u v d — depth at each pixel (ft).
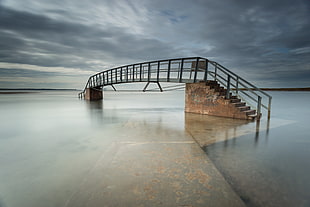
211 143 13.26
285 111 35.35
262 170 8.77
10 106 49.57
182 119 24.43
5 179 8.29
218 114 27.17
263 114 30.60
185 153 10.76
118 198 6.21
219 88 29.86
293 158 10.41
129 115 29.45
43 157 11.02
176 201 6.00
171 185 7.06
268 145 12.89
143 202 5.97
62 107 45.75
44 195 6.93
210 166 8.87
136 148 11.80
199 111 30.27
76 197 6.32
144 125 20.38
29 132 18.03
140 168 8.64
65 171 9.03
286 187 7.18
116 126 20.29
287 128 18.62
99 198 6.23
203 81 30.32
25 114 32.40
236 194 6.46
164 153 10.77
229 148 12.13
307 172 8.59
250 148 12.19
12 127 20.71
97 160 10.42
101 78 61.21
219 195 6.37
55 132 17.89
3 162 10.29
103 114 31.48
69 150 12.26
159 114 30.40
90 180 7.52
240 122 22.06
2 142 14.46
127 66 45.83
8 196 6.91
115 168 8.68
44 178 8.32
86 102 65.16
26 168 9.43
